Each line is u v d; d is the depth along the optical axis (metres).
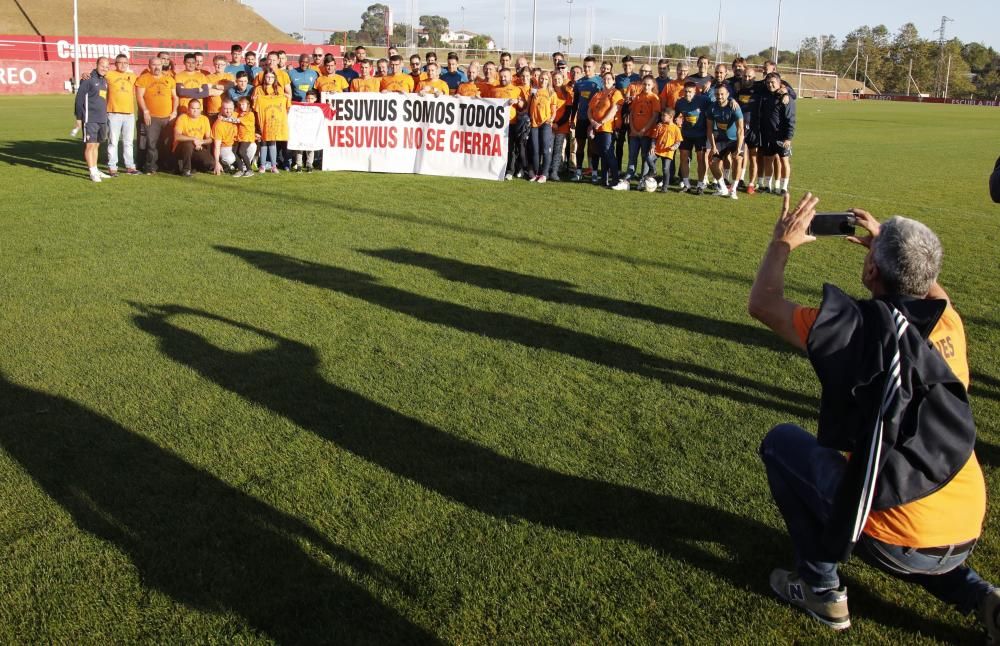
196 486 3.40
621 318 5.80
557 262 7.39
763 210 10.61
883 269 2.33
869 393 2.14
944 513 2.26
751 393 4.54
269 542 3.03
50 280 6.35
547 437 3.92
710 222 9.61
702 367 4.91
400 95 12.99
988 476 3.65
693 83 11.59
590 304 6.12
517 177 13.30
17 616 2.61
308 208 9.73
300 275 6.68
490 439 3.88
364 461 3.64
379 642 2.53
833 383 2.18
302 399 4.29
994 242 8.95
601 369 4.83
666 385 4.61
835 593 2.61
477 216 9.58
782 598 2.78
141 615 2.62
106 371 4.58
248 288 6.28
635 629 2.62
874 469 2.13
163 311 5.66
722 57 51.88
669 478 3.56
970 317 6.14
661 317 5.86
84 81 11.05
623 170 14.52
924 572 2.38
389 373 4.67
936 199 11.99
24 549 2.95
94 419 3.98
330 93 13.05
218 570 2.86
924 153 19.30
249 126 12.17
